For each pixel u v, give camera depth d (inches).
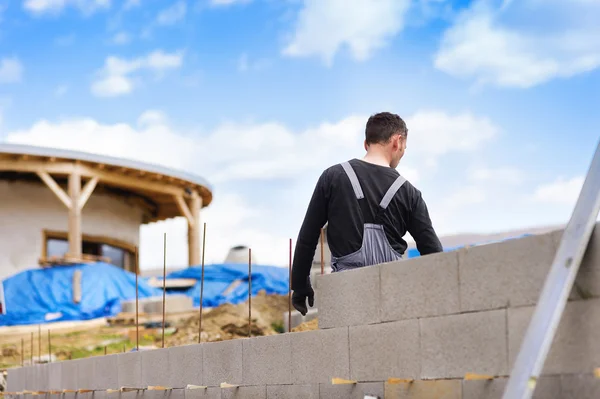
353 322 221.6
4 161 1408.7
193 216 1688.0
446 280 192.9
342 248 223.1
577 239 160.2
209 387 305.7
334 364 228.8
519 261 175.2
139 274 1737.2
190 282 1334.9
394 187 221.5
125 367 384.8
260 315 917.2
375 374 212.5
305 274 231.0
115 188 1663.4
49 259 1376.7
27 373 547.2
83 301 1252.5
